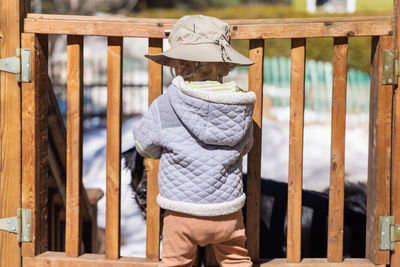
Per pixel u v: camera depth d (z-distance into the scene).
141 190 3.28
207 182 2.21
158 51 2.56
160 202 2.28
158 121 2.26
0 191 2.59
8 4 2.53
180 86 2.21
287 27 2.48
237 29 2.51
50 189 3.92
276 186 3.33
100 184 5.41
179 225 2.25
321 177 3.82
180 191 2.22
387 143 2.52
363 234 3.25
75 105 2.59
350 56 11.56
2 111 2.57
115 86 2.56
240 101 2.21
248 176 2.58
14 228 2.60
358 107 9.25
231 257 2.38
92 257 2.63
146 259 2.61
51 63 11.70
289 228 2.57
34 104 2.57
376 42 2.53
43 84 2.66
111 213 2.59
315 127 7.48
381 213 2.54
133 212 3.54
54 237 4.05
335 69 2.52
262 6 17.17
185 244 2.27
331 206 2.56
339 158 2.54
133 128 2.35
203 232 2.24
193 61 2.29
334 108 2.53
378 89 2.51
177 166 2.24
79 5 16.31
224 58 2.22
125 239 3.68
